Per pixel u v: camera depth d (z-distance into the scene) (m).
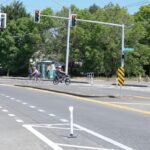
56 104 28.33
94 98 33.97
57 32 89.25
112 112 23.89
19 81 66.25
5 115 21.73
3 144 13.53
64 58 87.69
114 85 58.47
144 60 87.00
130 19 85.56
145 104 29.59
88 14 85.94
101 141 14.28
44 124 18.45
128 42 84.62
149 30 96.19
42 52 91.62
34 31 89.94
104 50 84.62
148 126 18.22
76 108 25.84
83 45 85.50
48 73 82.44
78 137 15.05
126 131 16.69
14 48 93.75
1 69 98.94
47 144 13.52
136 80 81.31
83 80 75.56
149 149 12.91
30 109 24.94
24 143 13.71
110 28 82.88
